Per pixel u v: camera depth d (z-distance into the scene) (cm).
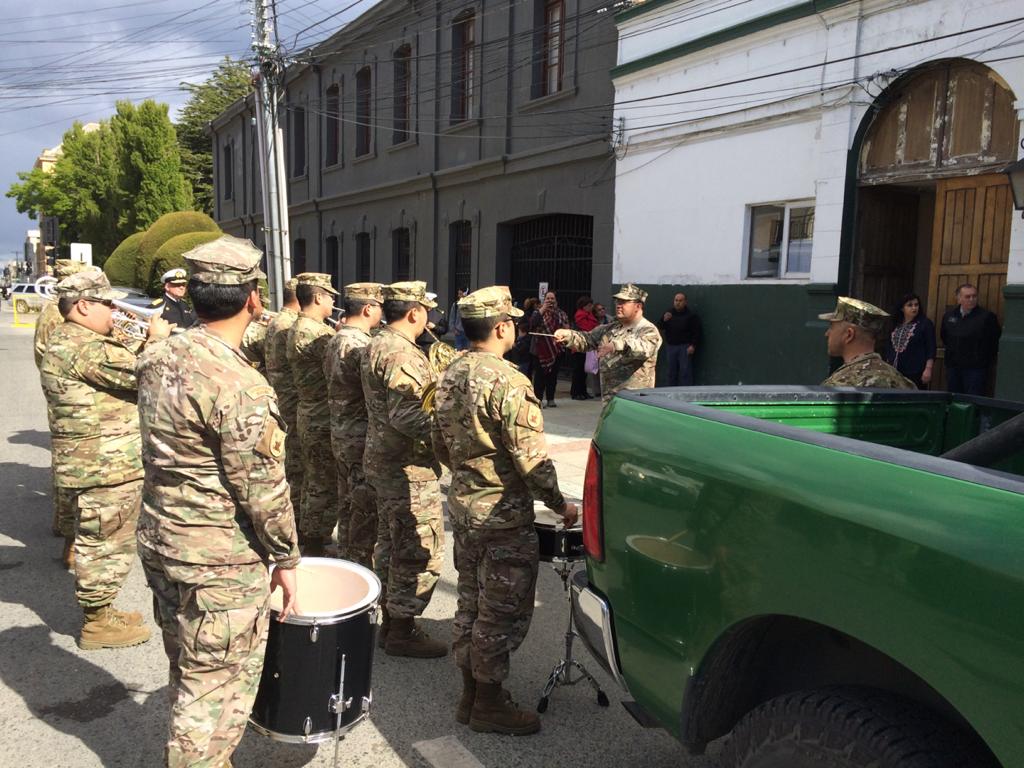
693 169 1091
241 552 238
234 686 241
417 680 371
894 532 163
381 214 1994
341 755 307
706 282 1083
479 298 311
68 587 476
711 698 215
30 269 9888
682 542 213
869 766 170
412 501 384
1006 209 785
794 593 182
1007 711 143
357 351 430
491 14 1532
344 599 279
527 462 300
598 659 244
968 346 789
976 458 226
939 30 800
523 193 1468
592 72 1277
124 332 485
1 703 342
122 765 300
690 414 227
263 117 1403
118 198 3456
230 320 241
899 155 863
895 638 161
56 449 380
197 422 228
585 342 664
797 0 930
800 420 307
